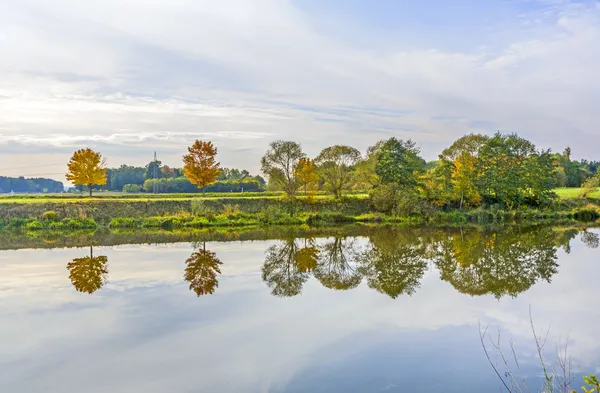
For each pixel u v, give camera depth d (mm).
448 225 49312
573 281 20391
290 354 11664
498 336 12781
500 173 60062
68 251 30234
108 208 50562
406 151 60125
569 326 13898
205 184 64375
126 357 11531
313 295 18047
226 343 12484
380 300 17203
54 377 10406
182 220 48594
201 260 26516
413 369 10719
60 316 15062
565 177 92000
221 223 49344
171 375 10445
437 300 17172
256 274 22344
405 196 54312
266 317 14938
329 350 11938
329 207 56438
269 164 56062
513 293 18203
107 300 17078
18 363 11219
